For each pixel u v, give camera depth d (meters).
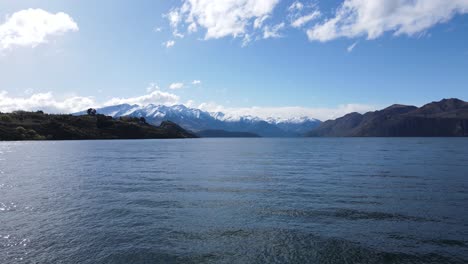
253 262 19.03
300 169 65.19
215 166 72.00
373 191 39.31
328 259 19.34
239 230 24.27
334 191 39.47
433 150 144.00
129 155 111.00
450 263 18.70
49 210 30.09
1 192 39.16
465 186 42.38
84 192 39.09
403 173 56.66
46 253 20.16
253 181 48.19
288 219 27.06
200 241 22.09
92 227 24.97
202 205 32.03
